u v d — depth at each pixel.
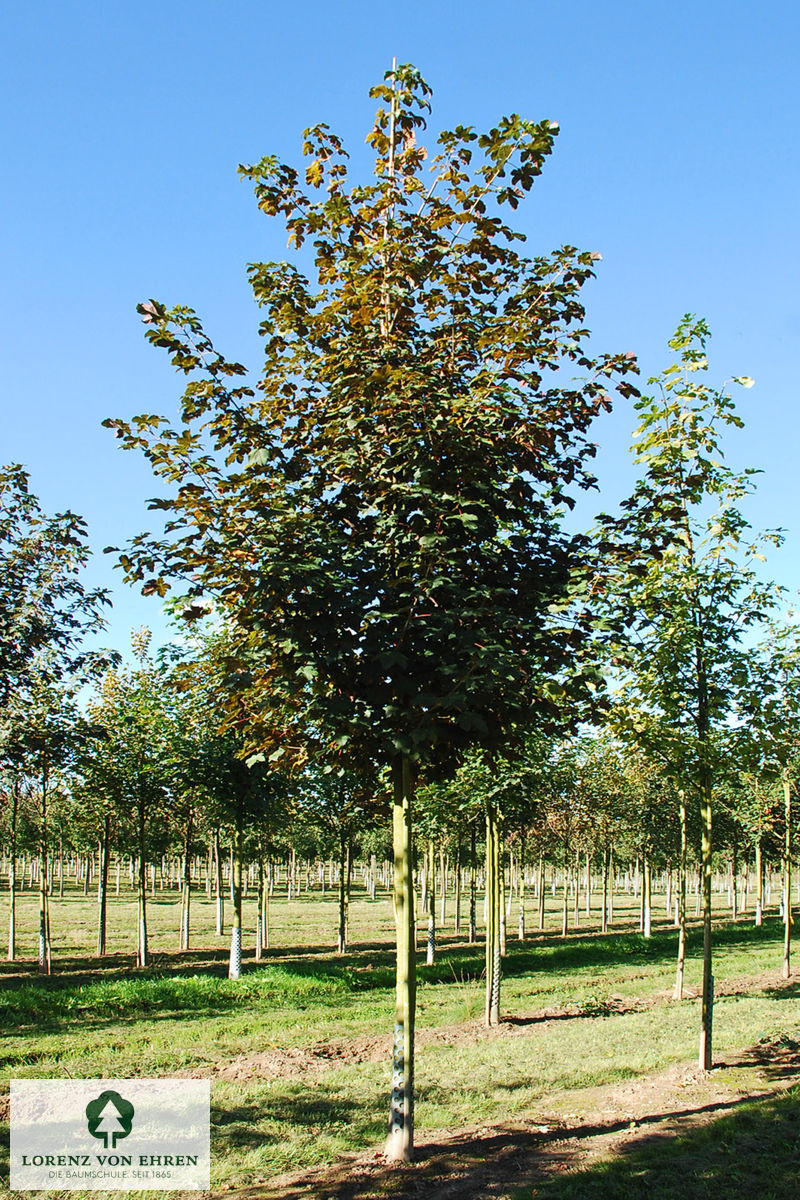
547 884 78.06
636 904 55.12
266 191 6.61
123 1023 12.66
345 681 5.96
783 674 9.82
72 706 12.80
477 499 6.17
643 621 6.73
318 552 5.55
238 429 6.30
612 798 28.23
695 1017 12.84
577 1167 5.79
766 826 21.80
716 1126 6.56
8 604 9.88
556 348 6.45
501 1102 7.90
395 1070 6.18
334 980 17.47
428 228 6.26
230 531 5.69
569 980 18.81
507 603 6.21
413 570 5.88
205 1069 9.61
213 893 59.00
